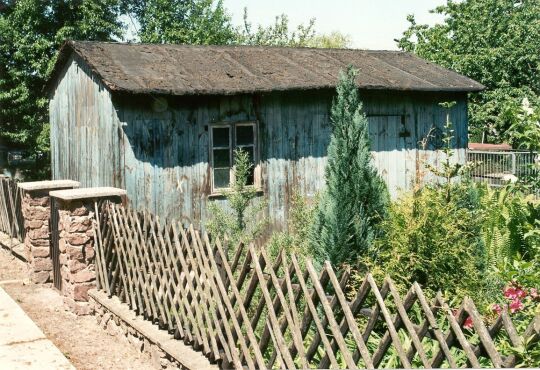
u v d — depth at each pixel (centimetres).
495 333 301
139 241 632
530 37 2553
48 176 2573
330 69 1339
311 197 1277
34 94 2436
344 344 368
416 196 580
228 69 1238
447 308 316
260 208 1071
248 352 461
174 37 3027
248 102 1197
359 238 642
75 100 1288
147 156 1103
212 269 498
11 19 2434
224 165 1194
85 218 746
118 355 619
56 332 691
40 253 904
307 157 1270
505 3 2664
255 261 450
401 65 1510
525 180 723
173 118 1125
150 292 603
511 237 735
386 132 1349
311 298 395
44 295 850
